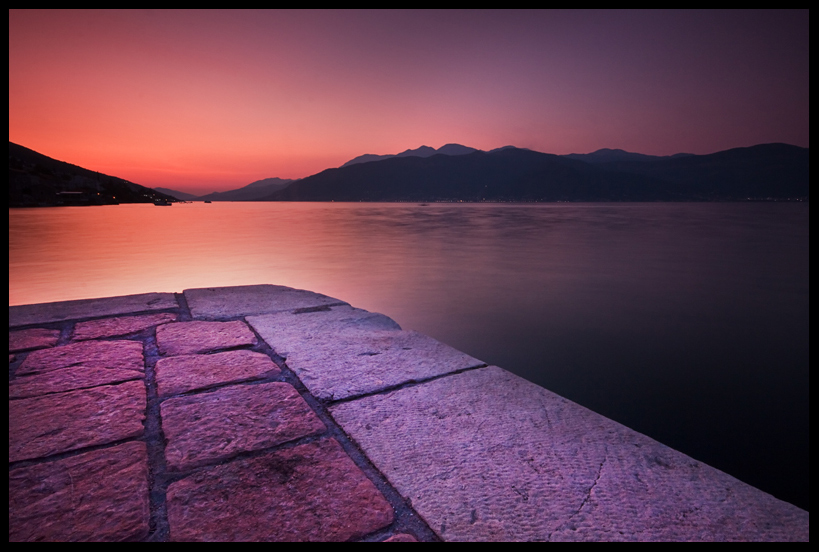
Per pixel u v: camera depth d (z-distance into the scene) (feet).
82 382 5.66
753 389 18.13
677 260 56.54
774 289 38.91
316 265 47.32
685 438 14.58
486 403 5.07
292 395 5.28
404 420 4.68
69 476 3.73
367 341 7.33
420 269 45.73
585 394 17.48
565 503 3.43
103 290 32.58
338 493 3.53
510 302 31.65
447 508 3.37
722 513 3.33
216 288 11.85
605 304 31.86
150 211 280.31
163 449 4.15
